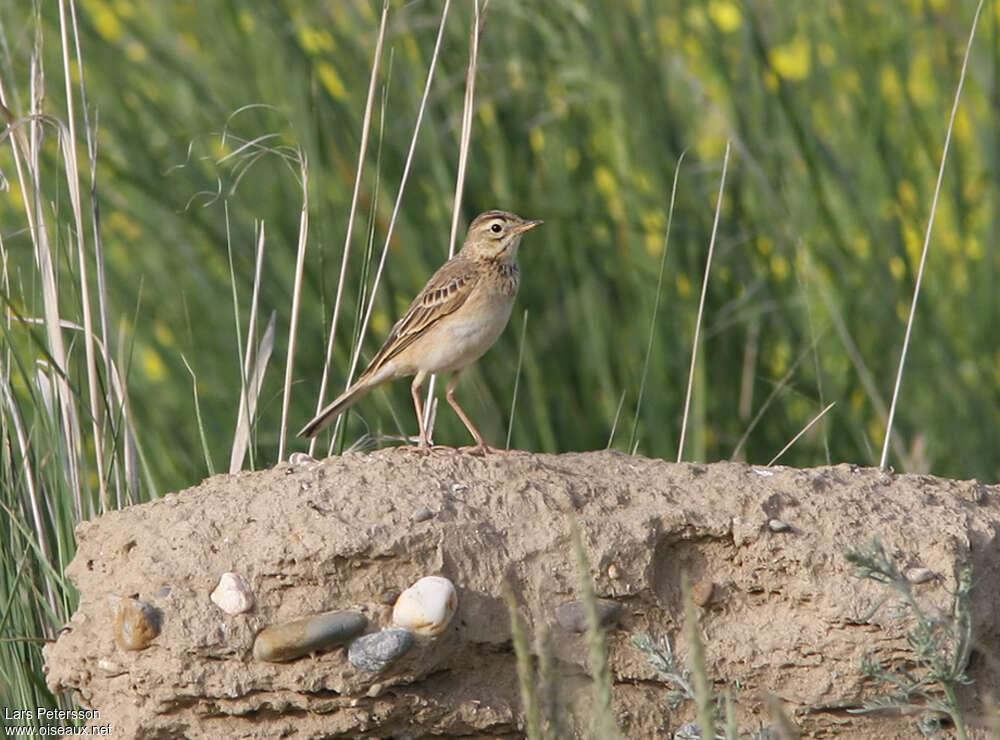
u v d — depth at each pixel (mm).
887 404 13867
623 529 7355
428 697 7137
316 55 13688
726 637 7363
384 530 7117
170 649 6910
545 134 13953
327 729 7070
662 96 13805
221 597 6977
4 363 9500
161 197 13430
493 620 7168
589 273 13602
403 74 13609
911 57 14883
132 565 7172
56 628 8836
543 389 13500
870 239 14062
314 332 13039
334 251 13125
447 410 13258
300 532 7094
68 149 9391
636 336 13578
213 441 13102
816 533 7461
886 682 7215
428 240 13305
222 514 7305
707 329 13469
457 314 9734
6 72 12016
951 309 14609
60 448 9156
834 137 14977
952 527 7500
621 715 7293
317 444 12758
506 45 13805
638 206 13695
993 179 14219
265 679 6941
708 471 7996
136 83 13914
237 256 13211
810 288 13953
